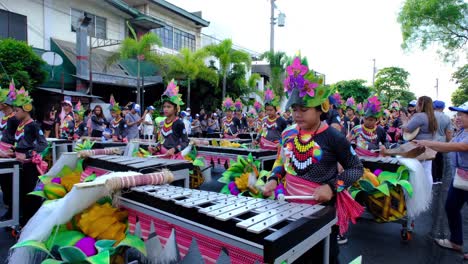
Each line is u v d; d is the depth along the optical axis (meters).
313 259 2.11
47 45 14.90
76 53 14.78
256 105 10.66
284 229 1.69
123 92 18.09
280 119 5.98
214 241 1.95
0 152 4.44
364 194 3.98
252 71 28.61
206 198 2.25
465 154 3.53
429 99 4.86
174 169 3.20
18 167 4.08
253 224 1.73
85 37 14.72
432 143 3.43
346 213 2.28
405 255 3.76
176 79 18.58
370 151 4.99
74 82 15.07
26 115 4.40
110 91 17.45
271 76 19.61
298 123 2.28
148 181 2.60
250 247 1.77
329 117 5.17
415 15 16.44
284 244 1.63
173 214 2.19
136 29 18.91
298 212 1.96
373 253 3.81
